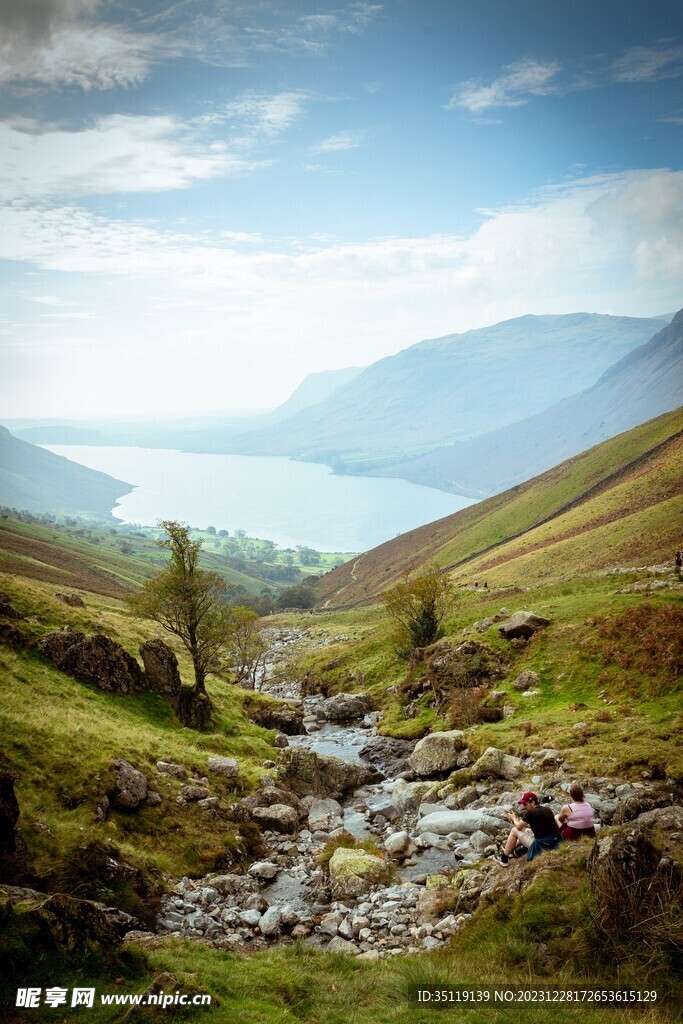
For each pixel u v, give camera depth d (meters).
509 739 33.88
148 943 14.70
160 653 41.78
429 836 25.81
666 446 154.75
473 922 16.55
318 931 19.67
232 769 31.98
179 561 43.94
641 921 13.12
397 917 19.72
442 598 65.69
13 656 35.28
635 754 26.55
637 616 42.28
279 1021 11.48
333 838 27.25
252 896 21.48
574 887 15.44
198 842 24.42
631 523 98.00
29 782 23.08
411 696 53.78
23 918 11.91
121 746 28.81
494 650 48.00
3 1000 10.45
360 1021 12.02
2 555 159.38
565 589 60.28
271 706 54.72
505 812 25.42
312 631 127.69
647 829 16.09
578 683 39.97
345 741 48.66
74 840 20.23
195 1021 10.92
